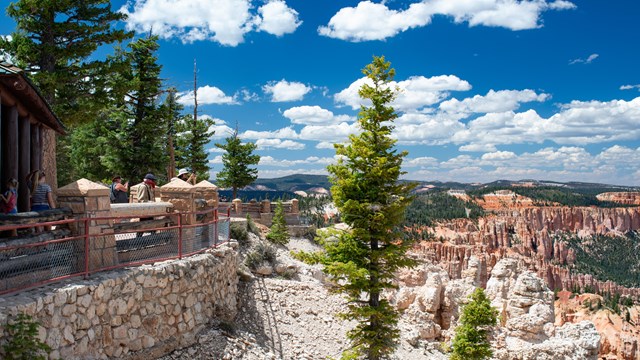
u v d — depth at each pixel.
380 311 20.70
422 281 35.75
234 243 22.22
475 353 25.64
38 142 16.64
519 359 26.95
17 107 14.47
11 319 9.88
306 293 25.67
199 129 53.91
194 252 17.77
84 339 12.02
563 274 163.38
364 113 21.84
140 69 40.72
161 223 16.97
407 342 27.25
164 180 47.44
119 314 13.23
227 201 46.66
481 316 25.72
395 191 21.62
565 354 26.52
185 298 16.16
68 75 25.67
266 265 28.62
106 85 27.78
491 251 166.12
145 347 14.12
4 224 11.02
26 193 15.25
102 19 26.92
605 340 68.38
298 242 41.47
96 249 13.45
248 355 17.08
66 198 13.37
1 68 12.68
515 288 31.52
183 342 15.73
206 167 55.16
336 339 22.78
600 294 143.50
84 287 12.11
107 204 13.89
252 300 22.86
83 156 44.78
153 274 14.62
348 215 21.39
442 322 31.94
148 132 40.59
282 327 21.91
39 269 11.65
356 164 21.77
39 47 24.83
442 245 154.25
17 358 9.49
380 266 21.91
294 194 185.88
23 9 24.42
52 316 11.08
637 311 112.19
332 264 20.28
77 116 26.69
